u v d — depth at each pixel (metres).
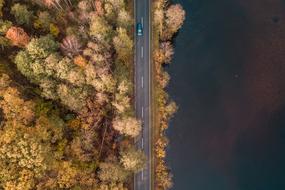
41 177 118.25
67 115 132.12
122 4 133.50
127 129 129.00
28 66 124.69
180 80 153.00
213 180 149.88
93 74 125.12
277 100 153.12
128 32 145.88
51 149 122.75
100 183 127.25
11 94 119.56
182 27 154.75
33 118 124.50
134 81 146.12
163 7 145.75
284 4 155.12
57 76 125.50
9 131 115.81
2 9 135.88
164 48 145.00
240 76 154.00
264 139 152.12
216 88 153.38
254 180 150.50
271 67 154.00
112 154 133.50
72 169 121.88
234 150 151.50
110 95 133.00
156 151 142.38
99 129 136.50
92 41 132.12
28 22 133.75
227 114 152.62
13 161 115.25
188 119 151.62
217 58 154.62
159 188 141.00
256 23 155.88
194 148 150.75
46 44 125.81
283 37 154.62
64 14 136.00
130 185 140.38
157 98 144.38
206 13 155.62
